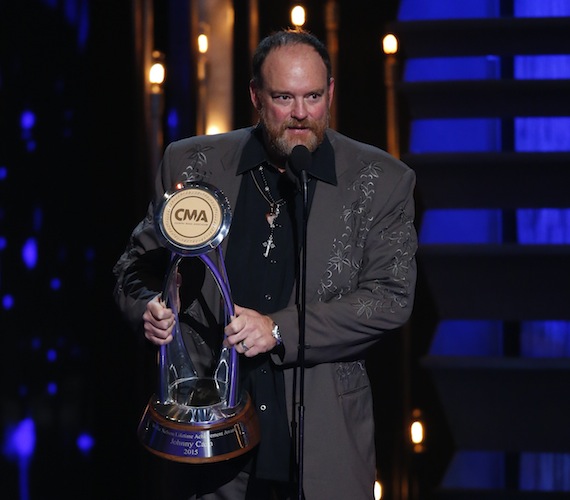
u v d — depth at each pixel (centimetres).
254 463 814
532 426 1359
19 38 1065
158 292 820
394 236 808
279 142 775
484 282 1426
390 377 1717
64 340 1148
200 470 839
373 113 1872
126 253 860
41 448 1127
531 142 1673
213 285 812
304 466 789
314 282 797
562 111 1594
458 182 1517
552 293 1417
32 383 1109
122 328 1216
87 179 1166
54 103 1118
